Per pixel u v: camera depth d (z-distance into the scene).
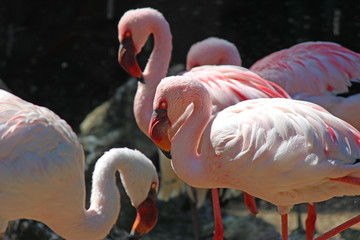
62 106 15.63
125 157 6.43
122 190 10.16
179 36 16.11
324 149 5.20
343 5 15.52
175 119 5.77
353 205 10.36
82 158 6.19
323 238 5.62
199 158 5.81
